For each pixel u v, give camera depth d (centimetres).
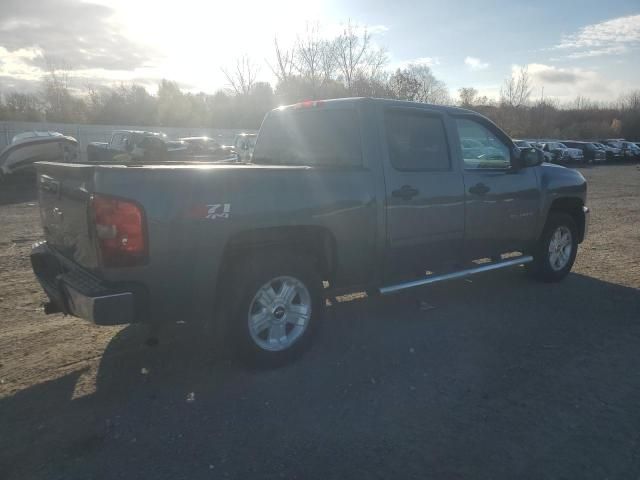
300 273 417
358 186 446
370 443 320
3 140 3291
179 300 372
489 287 636
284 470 294
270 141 559
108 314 342
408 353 448
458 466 299
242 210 385
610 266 739
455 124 531
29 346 461
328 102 494
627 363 430
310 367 421
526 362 431
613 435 329
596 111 7306
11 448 315
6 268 735
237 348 399
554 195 615
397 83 3884
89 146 2275
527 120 6047
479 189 535
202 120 5609
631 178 2608
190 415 350
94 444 318
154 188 350
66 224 391
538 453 311
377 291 480
